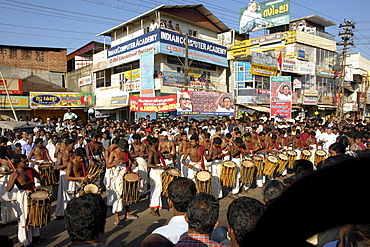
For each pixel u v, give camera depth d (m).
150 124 13.15
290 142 11.79
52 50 30.50
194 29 27.25
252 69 24.11
